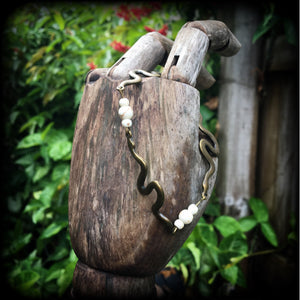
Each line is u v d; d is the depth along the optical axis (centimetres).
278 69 41
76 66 48
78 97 44
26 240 46
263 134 44
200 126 19
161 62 21
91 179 17
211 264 39
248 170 43
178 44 18
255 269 44
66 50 49
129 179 16
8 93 57
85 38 48
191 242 38
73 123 48
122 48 37
